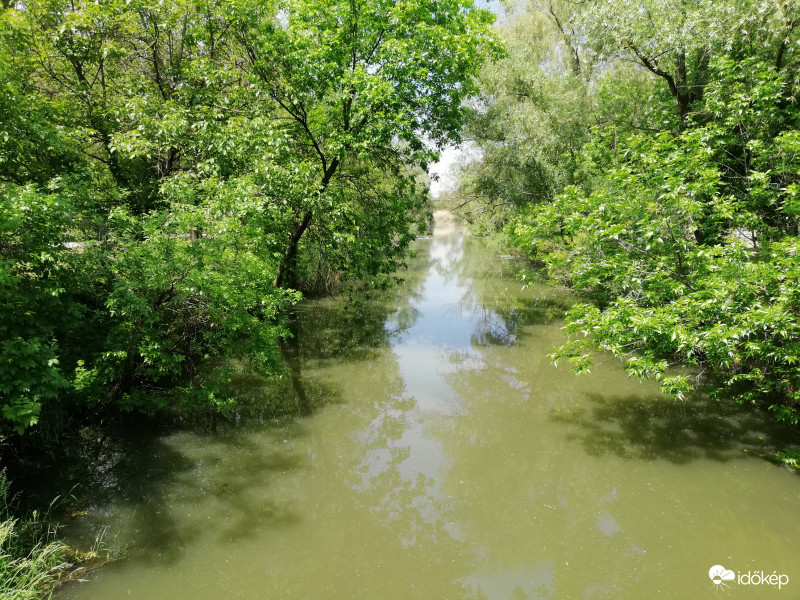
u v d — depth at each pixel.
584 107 14.93
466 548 5.17
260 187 9.23
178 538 5.02
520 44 17.95
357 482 6.52
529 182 16.77
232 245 7.37
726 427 7.67
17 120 6.73
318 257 13.48
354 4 10.93
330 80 10.99
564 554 5.05
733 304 5.75
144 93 10.21
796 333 5.40
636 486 6.23
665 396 9.07
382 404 9.10
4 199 5.32
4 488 4.91
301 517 5.55
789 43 8.02
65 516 5.18
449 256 36.88
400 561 4.92
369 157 12.24
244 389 9.34
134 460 6.51
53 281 5.50
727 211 6.39
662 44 9.45
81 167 7.59
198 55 10.91
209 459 6.70
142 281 6.41
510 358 11.73
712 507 5.73
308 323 14.75
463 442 7.70
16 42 8.38
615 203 7.30
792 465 6.54
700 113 9.49
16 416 4.52
